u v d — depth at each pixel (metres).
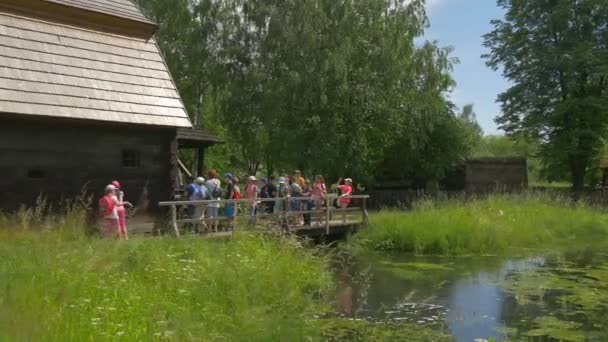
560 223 20.45
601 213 24.59
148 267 9.11
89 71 14.38
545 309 9.88
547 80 33.41
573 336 8.30
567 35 32.41
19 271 7.56
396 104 30.73
